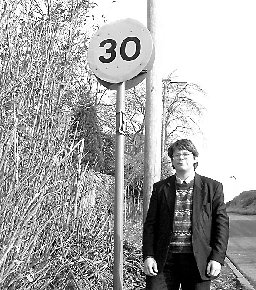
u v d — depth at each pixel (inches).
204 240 156.9
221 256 154.7
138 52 154.9
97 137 419.8
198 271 154.3
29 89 185.8
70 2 260.8
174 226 158.7
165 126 1007.6
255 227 908.0
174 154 163.0
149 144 237.5
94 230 227.3
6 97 174.7
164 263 157.8
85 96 281.6
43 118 177.0
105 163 529.3
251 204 1909.4
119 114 155.9
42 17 228.8
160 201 164.4
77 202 202.1
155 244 163.5
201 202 159.2
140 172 648.4
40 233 161.2
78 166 204.2
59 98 198.7
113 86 161.3
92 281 210.5
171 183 164.2
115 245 152.9
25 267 147.4
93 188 263.4
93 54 158.9
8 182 143.4
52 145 172.2
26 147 159.5
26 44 203.6
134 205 609.3
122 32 157.2
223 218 158.7
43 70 194.9
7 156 144.8
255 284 366.9
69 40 246.7
